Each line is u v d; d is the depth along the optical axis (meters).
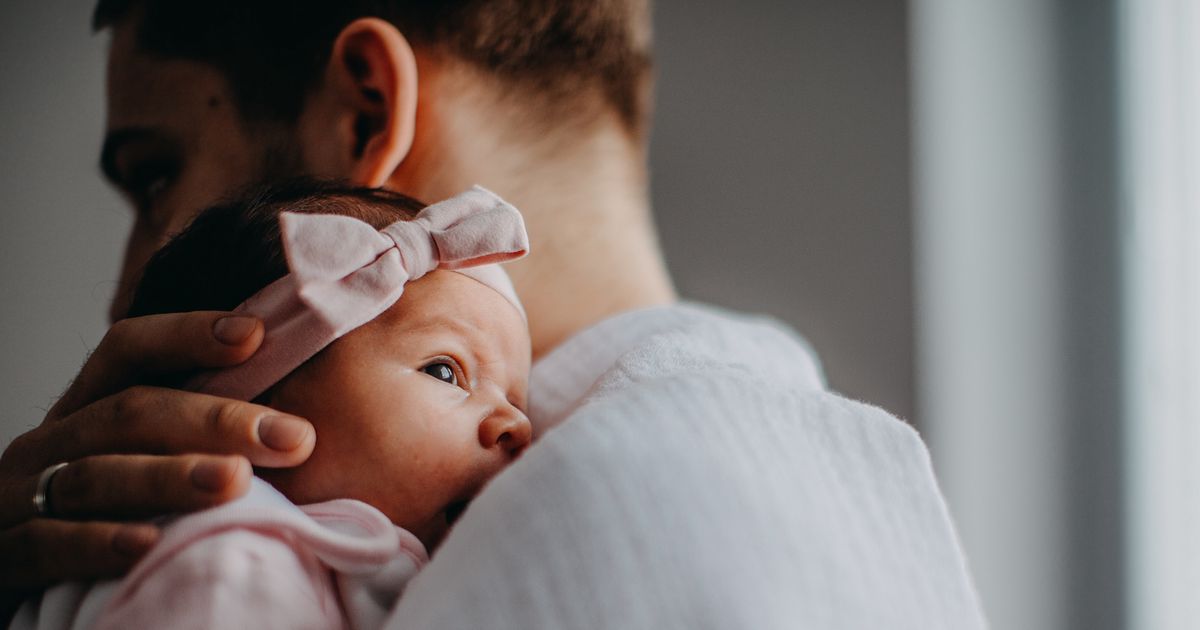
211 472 0.53
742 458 0.53
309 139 0.87
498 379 0.68
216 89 0.91
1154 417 1.42
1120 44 1.48
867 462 0.59
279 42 0.88
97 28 1.07
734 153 1.55
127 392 0.60
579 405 0.63
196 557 0.51
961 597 0.57
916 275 1.52
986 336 1.53
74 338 1.11
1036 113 1.53
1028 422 1.50
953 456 1.50
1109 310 1.46
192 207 0.92
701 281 1.53
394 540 0.58
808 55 1.56
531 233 0.92
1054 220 1.51
